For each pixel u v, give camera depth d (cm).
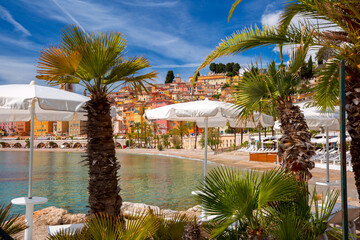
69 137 15925
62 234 343
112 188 466
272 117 737
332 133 3706
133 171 3372
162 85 18725
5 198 1697
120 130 14938
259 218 346
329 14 434
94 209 458
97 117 471
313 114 792
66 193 1844
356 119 418
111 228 329
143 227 331
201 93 17312
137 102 14725
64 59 423
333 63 517
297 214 362
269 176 343
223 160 4744
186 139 10850
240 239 333
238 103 529
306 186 399
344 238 175
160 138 12388
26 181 2542
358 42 416
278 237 321
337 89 567
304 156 458
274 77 498
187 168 3728
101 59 456
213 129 8981
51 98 495
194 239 311
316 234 361
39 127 17938
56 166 4338
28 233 541
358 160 418
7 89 505
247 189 324
